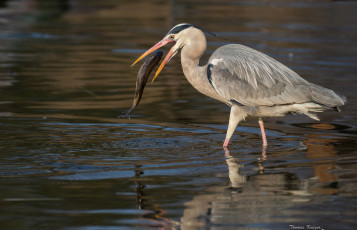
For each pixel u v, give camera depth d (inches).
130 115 556.4
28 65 766.5
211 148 450.0
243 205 325.4
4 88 649.6
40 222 299.7
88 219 304.3
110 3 1355.8
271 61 466.6
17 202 327.9
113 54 840.3
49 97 617.6
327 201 333.4
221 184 360.5
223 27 1040.2
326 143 463.8
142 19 1141.1
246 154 432.1
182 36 482.9
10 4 1291.8
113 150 441.4
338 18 1151.0
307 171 387.2
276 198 338.6
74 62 789.2
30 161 410.6
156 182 363.9
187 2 1387.8
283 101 450.3
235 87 459.2
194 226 296.0
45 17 1160.2
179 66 811.4
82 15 1195.3
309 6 1315.2
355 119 547.2
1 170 388.2
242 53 471.8
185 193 343.9
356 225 299.6
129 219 304.5
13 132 490.9
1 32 989.8
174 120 540.1
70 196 337.7
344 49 874.8
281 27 1053.8
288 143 465.1
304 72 727.7
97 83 684.7
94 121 532.4
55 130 500.1
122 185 357.7
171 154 430.9
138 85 467.5
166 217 307.6
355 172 384.5
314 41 933.8
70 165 401.1
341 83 674.2
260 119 470.9
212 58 481.1
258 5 1328.7
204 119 546.0
